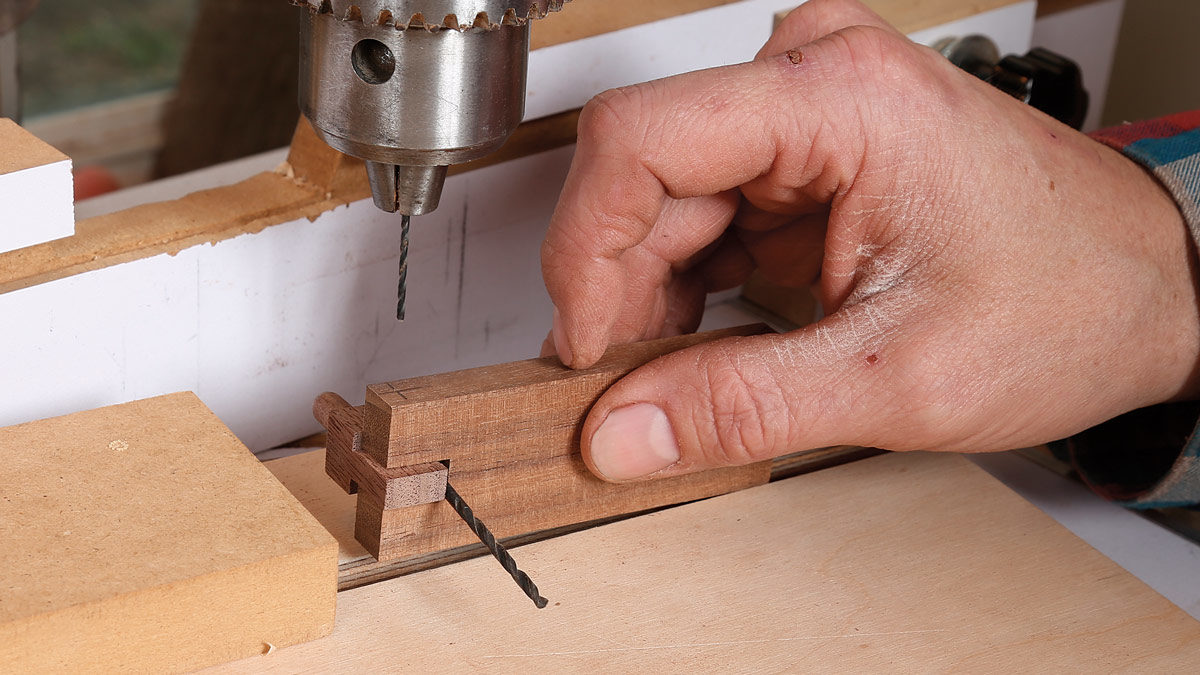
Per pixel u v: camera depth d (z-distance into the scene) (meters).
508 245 0.52
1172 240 0.48
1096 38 0.62
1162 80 0.66
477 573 0.44
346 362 0.50
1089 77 0.63
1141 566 0.48
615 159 0.44
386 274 0.50
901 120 0.45
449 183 0.50
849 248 0.46
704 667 0.43
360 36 0.40
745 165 0.45
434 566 0.45
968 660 0.43
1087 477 0.50
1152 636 0.44
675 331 0.50
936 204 0.45
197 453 0.44
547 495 0.45
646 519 0.46
